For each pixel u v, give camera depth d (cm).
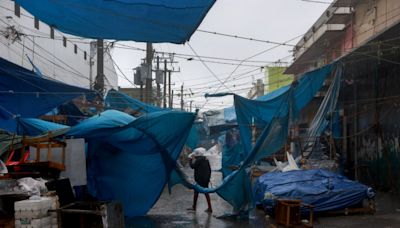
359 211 1052
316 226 931
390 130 1384
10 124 1095
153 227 948
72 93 993
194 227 945
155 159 1095
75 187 990
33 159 995
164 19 601
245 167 1056
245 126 1154
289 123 1134
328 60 2081
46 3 577
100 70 1593
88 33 688
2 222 686
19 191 743
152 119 977
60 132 970
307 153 1566
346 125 1667
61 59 2239
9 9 1466
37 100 988
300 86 1189
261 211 1140
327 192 1046
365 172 1563
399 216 1030
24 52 1659
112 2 553
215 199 1362
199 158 1162
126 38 708
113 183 1072
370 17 1612
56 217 691
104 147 1073
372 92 1510
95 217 812
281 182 1140
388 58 1355
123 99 1603
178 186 1698
